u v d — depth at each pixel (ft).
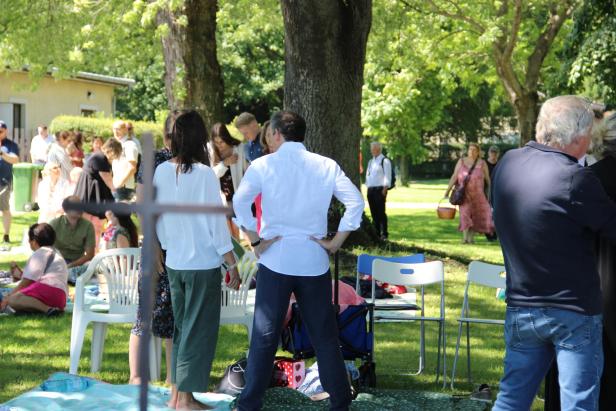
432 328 35.19
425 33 98.99
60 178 50.80
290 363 24.82
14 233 64.49
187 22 63.36
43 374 27.35
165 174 20.95
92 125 108.68
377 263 27.20
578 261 14.96
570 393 15.03
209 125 67.82
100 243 46.78
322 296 20.35
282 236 20.08
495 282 26.84
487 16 94.58
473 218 68.28
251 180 20.06
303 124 20.45
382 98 148.77
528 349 15.66
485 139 217.97
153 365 26.09
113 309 27.09
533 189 15.03
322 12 50.42
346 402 20.89
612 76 67.36
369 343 25.22
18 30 79.00
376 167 66.33
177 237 21.12
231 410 22.26
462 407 23.53
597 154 17.22
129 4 75.97
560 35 104.42
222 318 26.43
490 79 118.62
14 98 120.16
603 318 16.94
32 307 35.50
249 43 169.68
